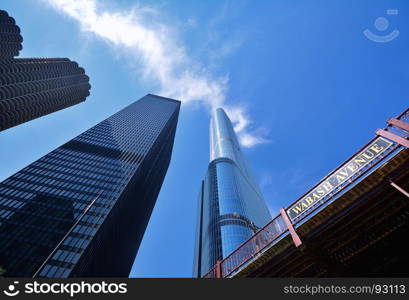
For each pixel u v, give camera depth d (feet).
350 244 37.24
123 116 501.15
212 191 518.78
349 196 35.63
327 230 37.09
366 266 36.86
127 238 346.13
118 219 278.05
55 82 477.77
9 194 226.17
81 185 266.98
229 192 492.54
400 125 34.83
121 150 379.14
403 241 34.55
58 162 296.30
